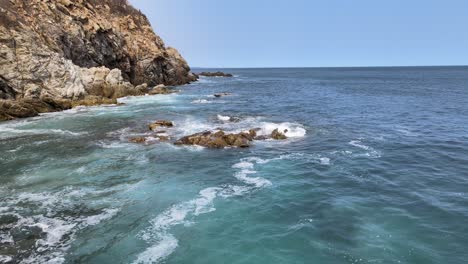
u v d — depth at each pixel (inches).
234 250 413.4
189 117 1378.0
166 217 500.1
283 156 806.5
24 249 419.5
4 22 1553.9
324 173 682.2
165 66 3334.2
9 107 1325.0
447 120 1312.7
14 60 1488.7
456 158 784.3
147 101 1941.4
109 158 794.8
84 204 545.6
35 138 995.9
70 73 1704.0
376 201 544.7
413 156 802.8
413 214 495.8
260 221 484.4
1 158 792.3
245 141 911.7
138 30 3400.6
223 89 2965.1
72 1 2456.9
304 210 516.7
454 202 536.1
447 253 395.2
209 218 495.2
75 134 1051.9
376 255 394.9
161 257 401.7
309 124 1227.2
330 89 2977.4
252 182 636.7
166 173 691.4
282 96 2315.5
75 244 430.6
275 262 387.9
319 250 409.1
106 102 1754.4
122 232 458.9
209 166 735.1
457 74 6456.7
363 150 857.5
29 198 567.8
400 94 2459.4
